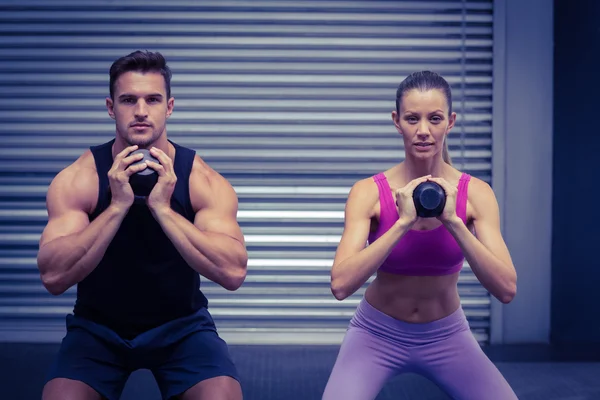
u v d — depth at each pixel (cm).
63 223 225
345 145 459
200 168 235
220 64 455
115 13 453
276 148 459
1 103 455
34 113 456
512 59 456
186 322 232
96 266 220
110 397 228
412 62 457
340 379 241
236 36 455
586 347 460
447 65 457
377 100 458
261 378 405
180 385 226
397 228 221
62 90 455
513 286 230
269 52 455
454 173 245
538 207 461
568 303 465
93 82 455
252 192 460
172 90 457
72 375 221
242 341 463
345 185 462
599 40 454
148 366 234
